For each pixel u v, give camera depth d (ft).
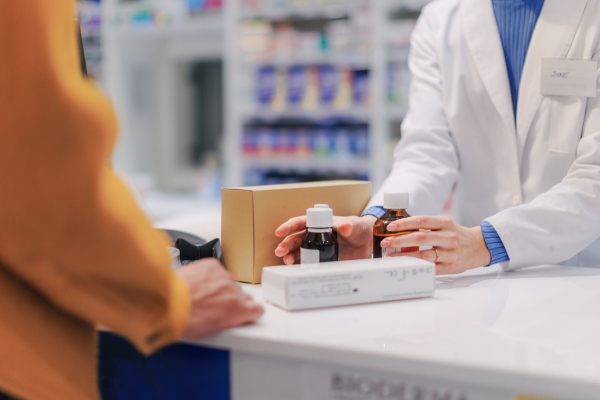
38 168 1.60
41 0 1.62
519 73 4.59
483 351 1.96
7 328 1.75
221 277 2.22
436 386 1.90
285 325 2.25
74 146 1.59
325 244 2.82
